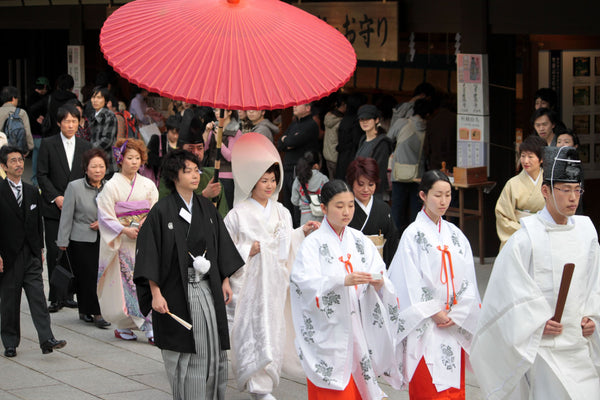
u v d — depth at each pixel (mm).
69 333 7832
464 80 10219
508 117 10258
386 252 6441
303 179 8734
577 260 4574
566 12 9125
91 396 6184
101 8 14695
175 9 5582
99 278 7395
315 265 5383
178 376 5570
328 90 5367
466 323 5551
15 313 7043
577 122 13133
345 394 5344
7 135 12148
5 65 19484
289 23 5598
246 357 5922
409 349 5488
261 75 5266
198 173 5594
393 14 10664
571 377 4559
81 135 10656
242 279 6078
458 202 10680
